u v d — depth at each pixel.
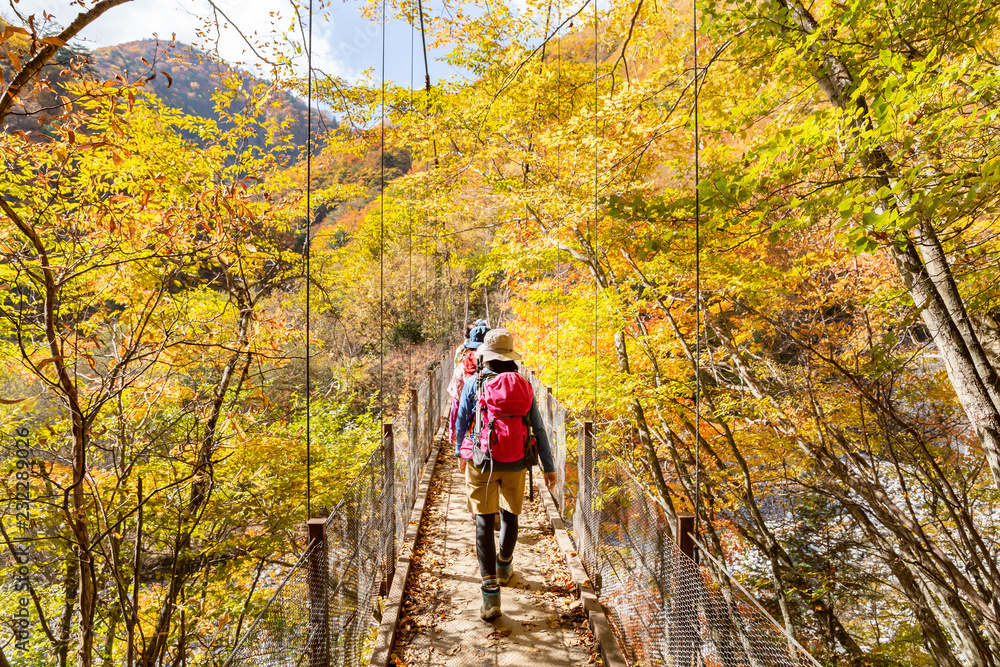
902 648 7.82
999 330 4.72
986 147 3.10
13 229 3.76
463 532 4.87
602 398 7.00
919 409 7.85
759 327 8.57
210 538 6.61
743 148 5.68
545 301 8.91
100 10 2.47
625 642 3.06
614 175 6.31
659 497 7.39
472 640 3.10
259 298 7.44
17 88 2.39
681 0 7.15
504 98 8.12
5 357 4.56
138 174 5.14
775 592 8.06
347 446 8.91
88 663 3.38
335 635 2.33
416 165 10.76
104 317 4.71
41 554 5.90
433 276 22.73
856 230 3.39
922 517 8.20
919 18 3.40
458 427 3.47
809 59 3.96
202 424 5.38
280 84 6.47
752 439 8.91
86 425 3.34
